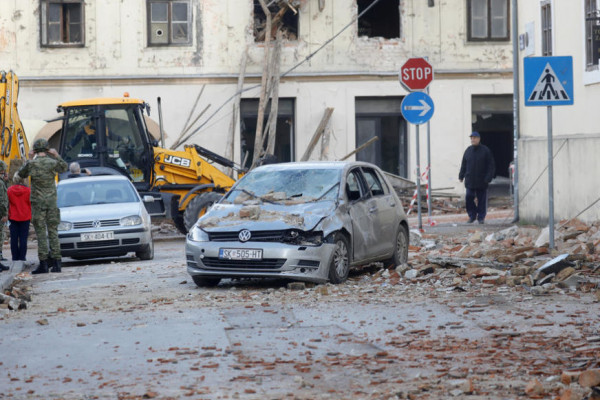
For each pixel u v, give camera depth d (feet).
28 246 113.80
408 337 42.06
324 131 161.58
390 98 165.48
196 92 159.53
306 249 58.85
